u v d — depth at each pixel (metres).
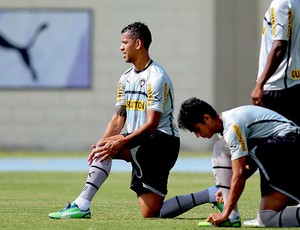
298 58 23.50
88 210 24.56
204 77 73.31
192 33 73.31
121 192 38.59
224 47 73.31
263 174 21.84
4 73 72.88
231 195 21.39
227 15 73.25
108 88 73.25
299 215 21.72
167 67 73.38
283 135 21.77
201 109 21.45
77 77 73.12
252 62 73.25
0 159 64.94
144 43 24.72
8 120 73.25
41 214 26.48
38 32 72.81
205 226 22.00
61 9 72.88
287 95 23.58
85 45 73.00
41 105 73.19
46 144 73.38
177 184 43.84
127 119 25.12
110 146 23.88
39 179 47.62
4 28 72.62
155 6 73.31
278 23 22.95
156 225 22.61
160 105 24.17
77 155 69.44
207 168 57.28
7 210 28.06
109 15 73.31
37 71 73.00
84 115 73.31
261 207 22.25
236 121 21.39
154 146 24.25
